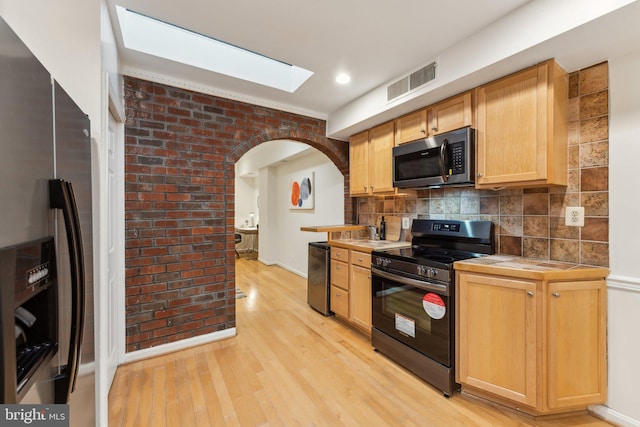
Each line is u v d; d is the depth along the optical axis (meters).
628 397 1.60
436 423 1.65
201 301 2.59
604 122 1.71
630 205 1.62
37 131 0.69
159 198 2.41
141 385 1.99
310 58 2.21
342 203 4.12
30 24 1.23
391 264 2.30
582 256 1.80
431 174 2.33
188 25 1.83
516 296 1.68
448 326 1.89
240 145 2.84
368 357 2.38
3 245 0.55
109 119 1.97
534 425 1.63
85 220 1.06
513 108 1.88
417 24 1.80
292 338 2.72
